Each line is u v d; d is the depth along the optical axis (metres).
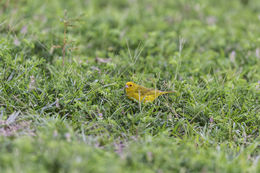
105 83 11.73
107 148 8.78
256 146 9.72
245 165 8.27
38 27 16.44
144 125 10.21
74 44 14.34
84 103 10.77
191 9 23.00
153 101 11.73
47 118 9.96
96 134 9.76
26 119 9.92
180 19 21.11
